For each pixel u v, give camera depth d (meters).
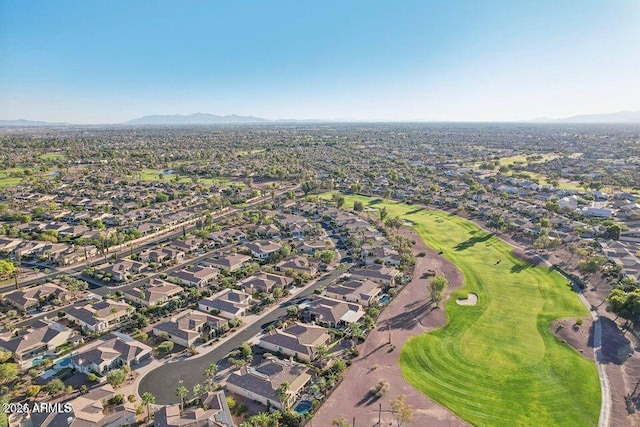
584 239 168.00
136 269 136.12
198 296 117.06
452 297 118.19
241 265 143.38
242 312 108.62
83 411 69.00
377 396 76.31
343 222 192.62
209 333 98.50
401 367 85.56
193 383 80.94
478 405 74.38
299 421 69.56
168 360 88.25
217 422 68.44
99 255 152.75
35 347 89.44
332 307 107.19
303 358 88.56
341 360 87.25
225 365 86.81
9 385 79.31
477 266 141.50
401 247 156.00
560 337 96.31
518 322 103.88
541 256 149.50
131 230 173.38
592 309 109.69
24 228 179.88
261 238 174.75
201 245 163.25
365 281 124.00
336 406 73.81
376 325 102.69
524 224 182.75
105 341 90.62
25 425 68.56
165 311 108.94
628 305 98.94
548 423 70.19
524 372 83.81
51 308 110.50
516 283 127.12
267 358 87.31
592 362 86.94
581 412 72.75
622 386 79.31
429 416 71.38
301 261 141.12
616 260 139.00
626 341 94.19
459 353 90.62
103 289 124.00
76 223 189.88
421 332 99.50
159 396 76.75
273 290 120.38
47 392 76.94
